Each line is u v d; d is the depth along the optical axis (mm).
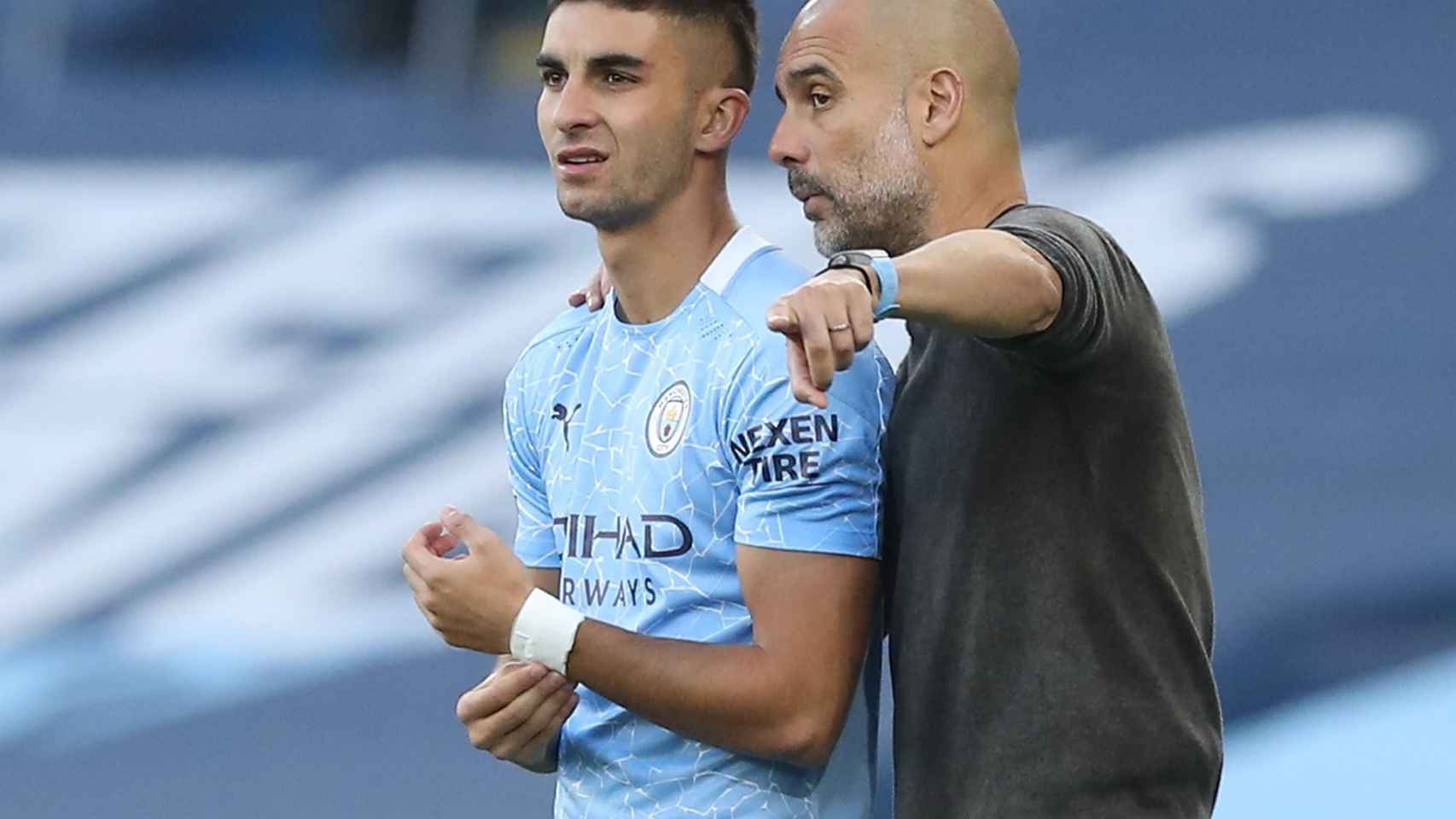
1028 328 8273
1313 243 21047
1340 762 16812
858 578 9430
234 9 26906
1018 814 9016
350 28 26594
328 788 18109
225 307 23188
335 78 26281
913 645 9352
